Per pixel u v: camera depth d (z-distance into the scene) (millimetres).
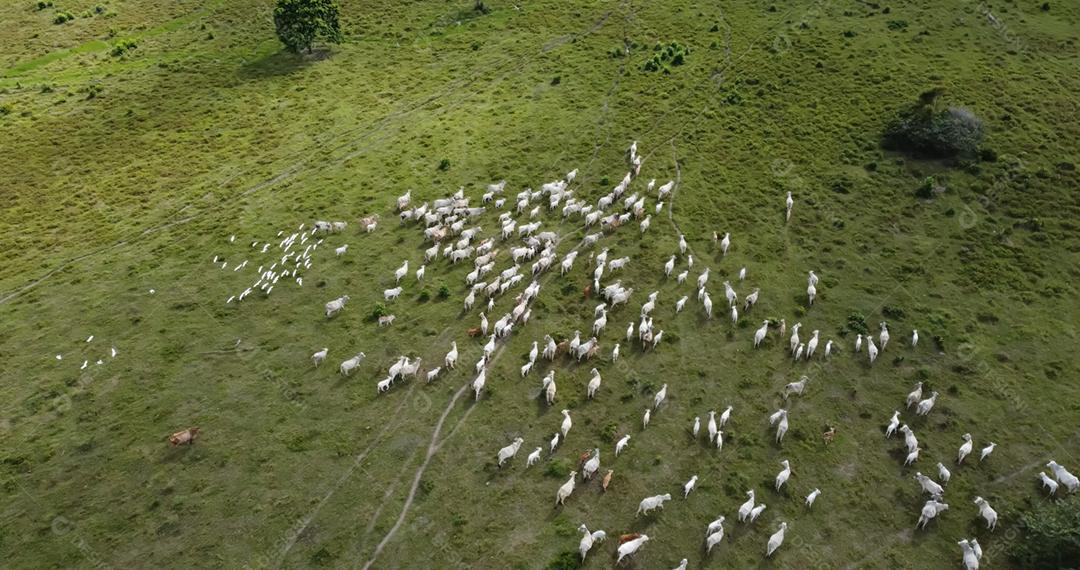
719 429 36781
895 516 32625
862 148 59156
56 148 68250
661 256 48781
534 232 51219
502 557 31234
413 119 69875
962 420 37000
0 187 62125
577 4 94000
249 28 95562
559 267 48188
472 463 35531
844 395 38562
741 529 32062
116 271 50000
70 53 92250
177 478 35031
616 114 67500
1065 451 35250
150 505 33781
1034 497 33031
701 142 61969
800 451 35594
